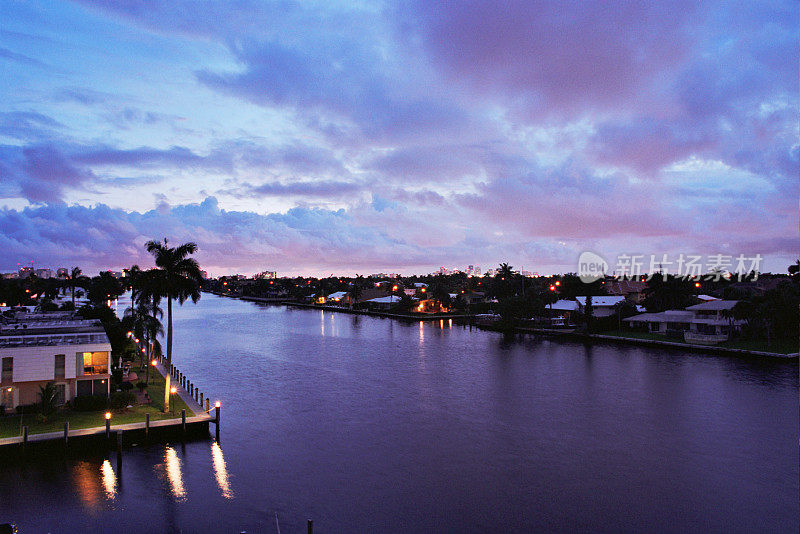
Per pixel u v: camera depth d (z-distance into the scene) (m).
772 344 84.38
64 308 131.50
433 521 27.81
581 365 75.31
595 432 42.69
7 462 35.75
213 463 36.06
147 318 74.19
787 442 39.75
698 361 76.38
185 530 26.91
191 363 78.81
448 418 47.16
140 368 70.31
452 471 34.56
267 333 123.50
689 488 31.67
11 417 42.19
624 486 32.03
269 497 30.72
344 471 34.59
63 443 37.22
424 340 108.19
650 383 61.62
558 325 124.69
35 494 30.92
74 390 46.12
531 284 187.50
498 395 56.38
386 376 67.94
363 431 43.25
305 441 40.75
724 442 39.88
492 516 28.33
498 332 124.25
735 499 30.17
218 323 152.62
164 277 48.56
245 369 73.50
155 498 30.55
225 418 47.28
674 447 38.84
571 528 27.02
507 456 37.22
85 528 27.08
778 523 27.42
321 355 87.25
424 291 197.75
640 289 165.25
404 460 36.53
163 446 39.53
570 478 33.28
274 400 54.22
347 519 28.05
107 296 168.25
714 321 93.94
